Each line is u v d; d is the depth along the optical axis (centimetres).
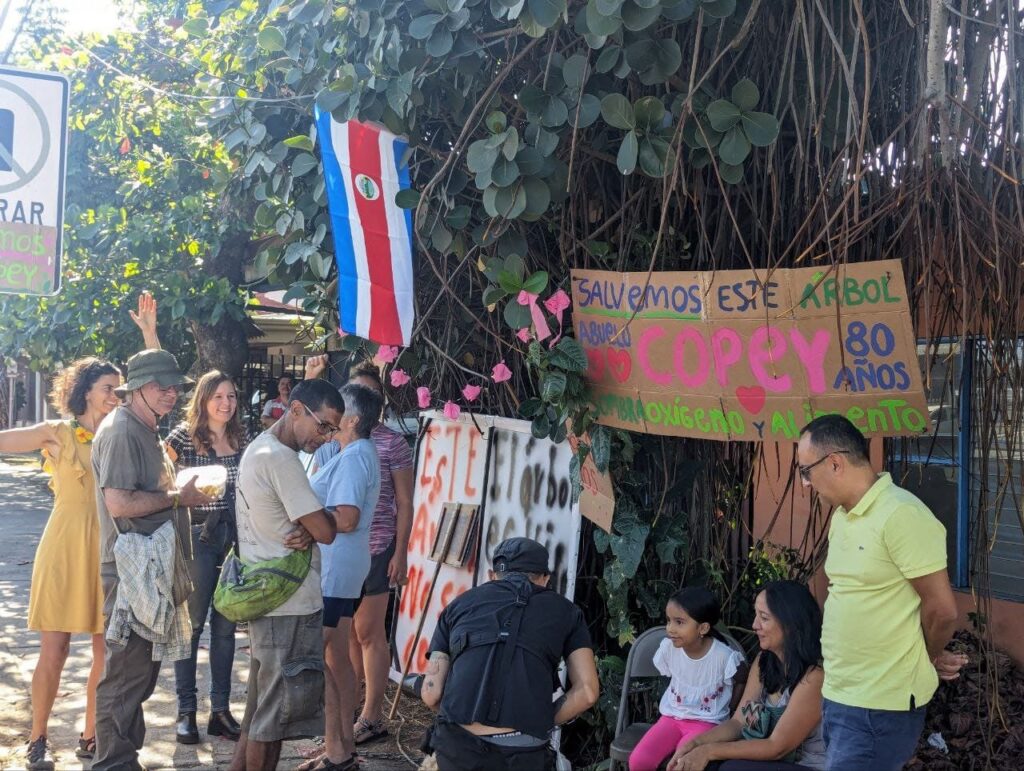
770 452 552
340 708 465
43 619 455
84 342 949
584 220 463
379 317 459
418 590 577
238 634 734
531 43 410
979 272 382
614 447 450
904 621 319
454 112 453
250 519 407
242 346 952
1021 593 481
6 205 426
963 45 360
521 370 536
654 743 394
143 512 423
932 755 446
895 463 498
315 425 412
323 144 445
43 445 467
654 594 468
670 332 398
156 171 922
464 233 480
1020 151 355
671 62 385
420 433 596
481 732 333
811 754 366
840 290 353
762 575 492
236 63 601
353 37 465
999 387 400
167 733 519
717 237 433
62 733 512
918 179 359
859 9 350
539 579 368
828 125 400
